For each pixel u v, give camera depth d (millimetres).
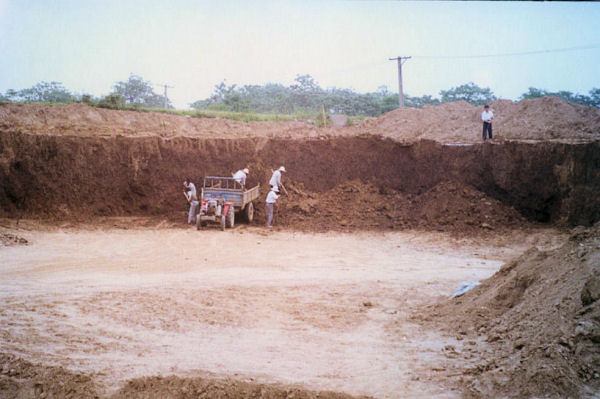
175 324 8828
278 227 21281
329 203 23328
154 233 19719
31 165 21953
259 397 6031
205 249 16922
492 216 20906
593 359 5715
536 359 6039
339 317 9406
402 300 10789
